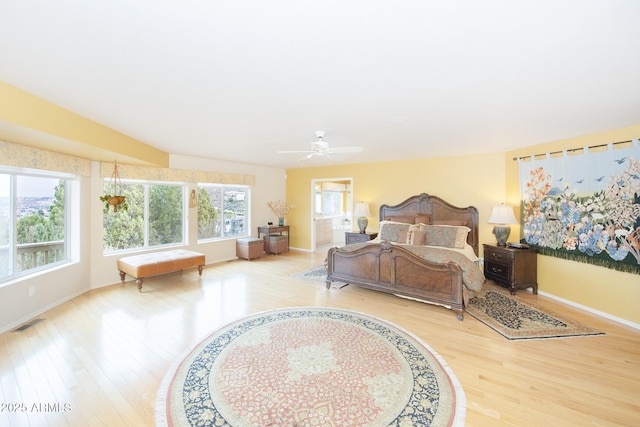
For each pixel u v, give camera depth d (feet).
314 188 23.80
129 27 4.69
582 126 10.42
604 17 4.33
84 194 13.41
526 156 14.25
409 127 10.82
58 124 8.46
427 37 4.96
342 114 9.30
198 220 19.22
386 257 12.22
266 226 22.99
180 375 7.16
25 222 10.89
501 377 7.12
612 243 10.49
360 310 11.41
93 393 6.52
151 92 7.50
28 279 10.40
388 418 5.76
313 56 5.65
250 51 5.46
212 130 11.37
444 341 8.93
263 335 9.25
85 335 9.23
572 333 9.48
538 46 5.21
